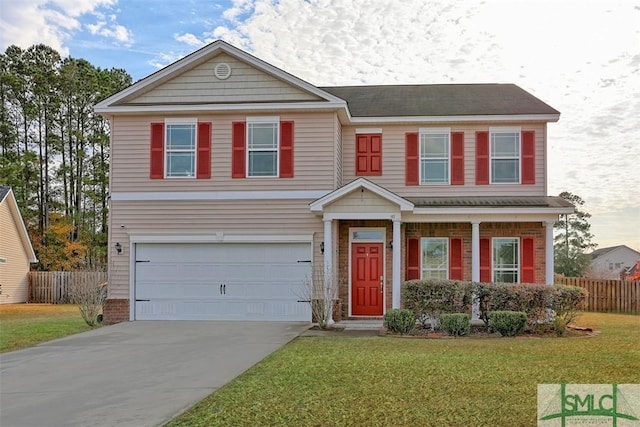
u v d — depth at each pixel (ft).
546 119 60.39
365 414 23.39
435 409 24.03
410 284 51.29
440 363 34.12
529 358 35.78
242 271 58.39
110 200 59.47
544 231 60.39
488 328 50.11
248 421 22.66
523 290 49.90
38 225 136.36
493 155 61.67
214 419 23.02
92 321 57.26
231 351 40.09
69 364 36.58
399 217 53.93
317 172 57.67
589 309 81.30
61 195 140.56
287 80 58.08
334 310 56.49
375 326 53.62
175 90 59.52
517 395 26.20
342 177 62.64
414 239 61.46
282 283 57.88
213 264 58.70
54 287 103.96
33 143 139.44
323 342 43.57
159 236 58.80
